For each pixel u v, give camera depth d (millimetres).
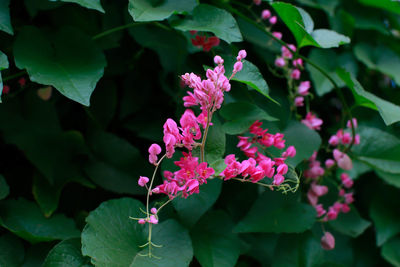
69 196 657
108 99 678
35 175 634
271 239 667
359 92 631
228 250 612
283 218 633
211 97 540
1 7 582
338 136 684
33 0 615
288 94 699
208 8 613
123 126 686
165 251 572
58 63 595
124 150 659
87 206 662
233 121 605
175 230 583
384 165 672
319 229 697
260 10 720
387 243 758
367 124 773
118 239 567
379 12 788
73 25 644
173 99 682
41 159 634
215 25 606
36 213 615
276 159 593
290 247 648
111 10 674
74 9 641
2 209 604
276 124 656
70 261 568
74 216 645
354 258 752
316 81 726
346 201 694
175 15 648
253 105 613
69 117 680
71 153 654
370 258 763
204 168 547
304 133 650
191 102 561
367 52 786
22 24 632
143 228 586
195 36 639
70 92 577
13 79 636
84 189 664
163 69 688
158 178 650
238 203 653
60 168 643
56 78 582
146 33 680
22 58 583
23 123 640
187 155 561
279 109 664
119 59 692
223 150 589
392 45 808
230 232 623
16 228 595
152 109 696
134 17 574
